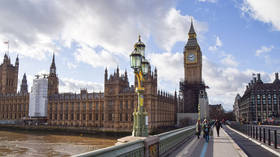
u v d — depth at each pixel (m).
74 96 161.12
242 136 44.31
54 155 74.50
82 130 135.25
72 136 129.75
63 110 160.00
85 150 84.38
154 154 16.73
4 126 169.00
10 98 192.75
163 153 19.69
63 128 142.25
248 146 28.78
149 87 122.12
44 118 170.25
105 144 99.88
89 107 150.25
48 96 176.75
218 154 21.44
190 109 147.12
